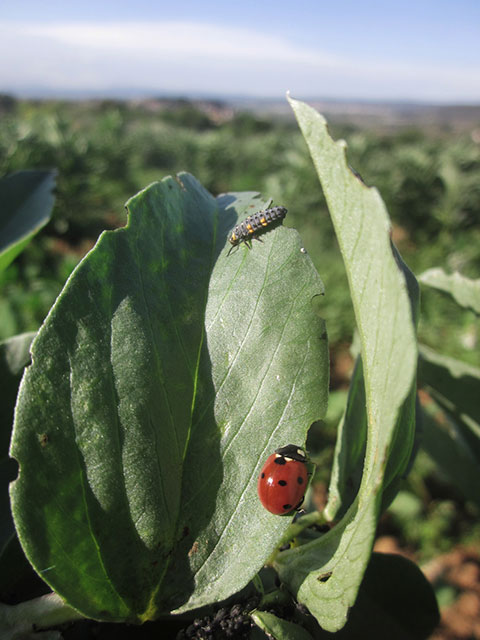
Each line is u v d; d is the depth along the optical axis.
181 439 0.05
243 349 0.06
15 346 0.07
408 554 0.31
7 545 0.06
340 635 0.06
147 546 0.05
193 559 0.05
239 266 0.06
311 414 0.05
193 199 0.06
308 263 0.06
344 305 0.58
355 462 0.07
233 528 0.05
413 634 0.07
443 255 0.84
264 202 0.07
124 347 0.05
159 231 0.06
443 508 0.33
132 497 0.05
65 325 0.05
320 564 0.05
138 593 0.05
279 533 0.05
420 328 0.53
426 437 0.11
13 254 0.08
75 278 0.05
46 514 0.05
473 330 0.52
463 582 0.28
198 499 0.05
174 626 0.06
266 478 0.05
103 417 0.05
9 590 0.06
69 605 0.05
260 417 0.05
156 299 0.06
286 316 0.06
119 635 0.06
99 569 0.05
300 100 0.05
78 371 0.05
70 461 0.05
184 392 0.06
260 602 0.05
